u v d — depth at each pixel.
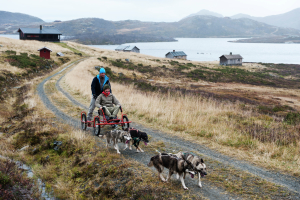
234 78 52.88
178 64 68.94
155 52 189.38
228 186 5.35
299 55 172.75
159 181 5.60
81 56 65.69
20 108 14.38
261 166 6.29
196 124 9.76
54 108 13.52
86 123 9.43
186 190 5.21
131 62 62.97
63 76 31.72
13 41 62.62
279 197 4.88
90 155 7.23
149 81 41.22
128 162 6.54
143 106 12.51
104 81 9.04
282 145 7.67
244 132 8.86
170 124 10.02
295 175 5.77
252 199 4.84
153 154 7.17
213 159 6.76
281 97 33.69
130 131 7.14
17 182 6.43
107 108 8.54
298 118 10.89
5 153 8.24
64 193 6.04
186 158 5.21
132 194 5.33
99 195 5.65
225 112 12.18
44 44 72.94
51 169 7.16
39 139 8.95
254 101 26.56
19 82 25.12
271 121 10.89
